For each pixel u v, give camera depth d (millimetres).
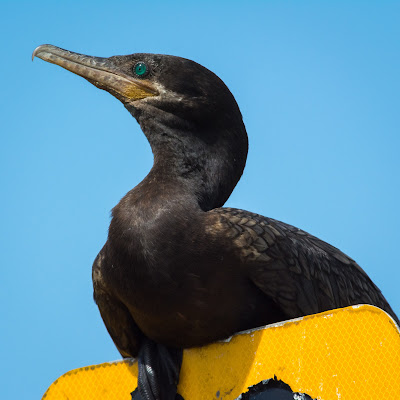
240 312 8750
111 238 9055
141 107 10484
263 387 7445
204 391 8141
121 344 9656
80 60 11031
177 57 10617
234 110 10570
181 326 8703
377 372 6855
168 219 8891
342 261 10070
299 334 7328
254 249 8758
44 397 8352
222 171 10250
